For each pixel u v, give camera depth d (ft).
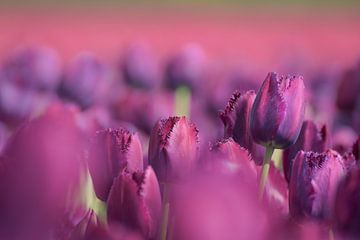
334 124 9.86
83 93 11.04
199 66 12.89
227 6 101.19
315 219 4.55
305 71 24.82
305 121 5.21
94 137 4.80
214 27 81.66
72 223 4.34
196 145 4.66
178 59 12.82
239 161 4.47
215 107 11.35
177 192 4.64
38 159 3.60
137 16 91.09
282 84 4.89
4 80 10.11
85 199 5.24
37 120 3.99
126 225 4.42
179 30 77.41
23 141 3.65
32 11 89.51
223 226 3.56
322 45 61.26
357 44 63.67
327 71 16.05
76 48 57.26
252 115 4.92
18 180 3.59
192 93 12.89
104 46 61.00
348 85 8.77
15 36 64.69
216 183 3.59
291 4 102.53
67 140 3.66
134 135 4.77
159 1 101.19
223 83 11.57
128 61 14.05
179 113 9.74
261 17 92.79
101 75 11.37
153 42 66.13
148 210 4.42
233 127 5.04
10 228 3.58
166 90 12.87
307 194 4.55
